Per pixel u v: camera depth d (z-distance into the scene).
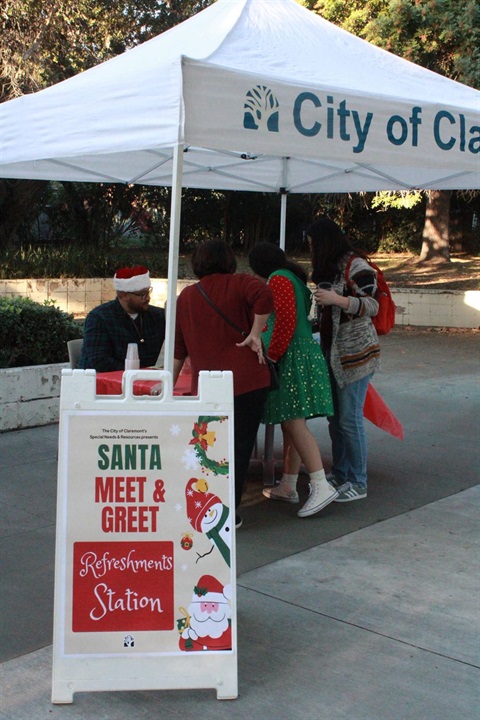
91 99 4.20
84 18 15.21
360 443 5.31
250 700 3.04
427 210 21.84
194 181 7.72
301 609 3.78
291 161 7.13
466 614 3.74
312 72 4.51
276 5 5.38
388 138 4.42
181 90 3.66
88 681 2.97
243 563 4.32
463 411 8.16
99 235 22.80
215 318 4.38
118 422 3.02
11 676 3.20
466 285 18.12
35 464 6.09
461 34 14.77
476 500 5.40
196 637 3.01
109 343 5.12
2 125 4.87
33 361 7.47
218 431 3.06
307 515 4.98
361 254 5.02
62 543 2.98
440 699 3.05
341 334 5.06
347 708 2.99
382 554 4.45
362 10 15.89
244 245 28.00
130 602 2.99
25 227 22.14
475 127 4.85
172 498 3.03
